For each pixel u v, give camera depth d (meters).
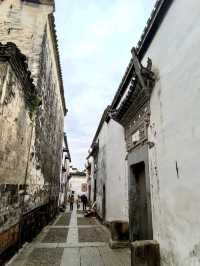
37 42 7.01
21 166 5.04
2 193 3.82
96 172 15.00
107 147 10.10
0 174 3.69
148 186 4.28
